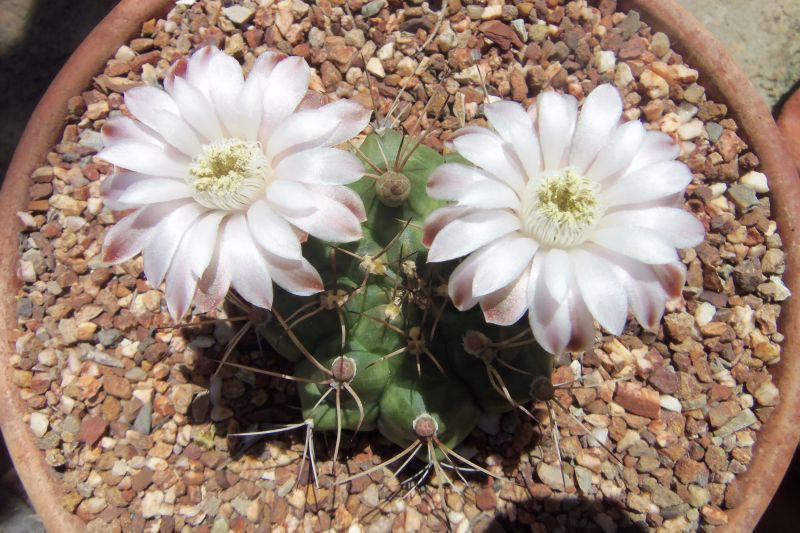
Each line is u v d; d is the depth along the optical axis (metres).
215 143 0.14
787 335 0.21
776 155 0.22
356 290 0.16
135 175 0.15
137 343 0.21
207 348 0.21
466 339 0.16
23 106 0.32
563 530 0.19
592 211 0.14
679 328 0.21
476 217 0.13
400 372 0.16
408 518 0.19
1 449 0.27
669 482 0.20
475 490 0.19
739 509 0.19
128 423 0.20
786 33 0.32
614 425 0.20
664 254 0.13
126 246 0.14
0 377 0.20
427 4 0.24
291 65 0.15
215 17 0.24
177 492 0.19
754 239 0.22
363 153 0.17
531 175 0.14
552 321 0.13
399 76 0.23
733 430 0.20
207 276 0.14
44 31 0.32
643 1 0.24
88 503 0.19
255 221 0.14
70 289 0.22
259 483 0.20
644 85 0.23
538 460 0.20
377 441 0.20
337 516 0.19
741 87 0.23
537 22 0.24
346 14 0.24
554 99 0.14
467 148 0.14
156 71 0.24
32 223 0.22
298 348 0.17
